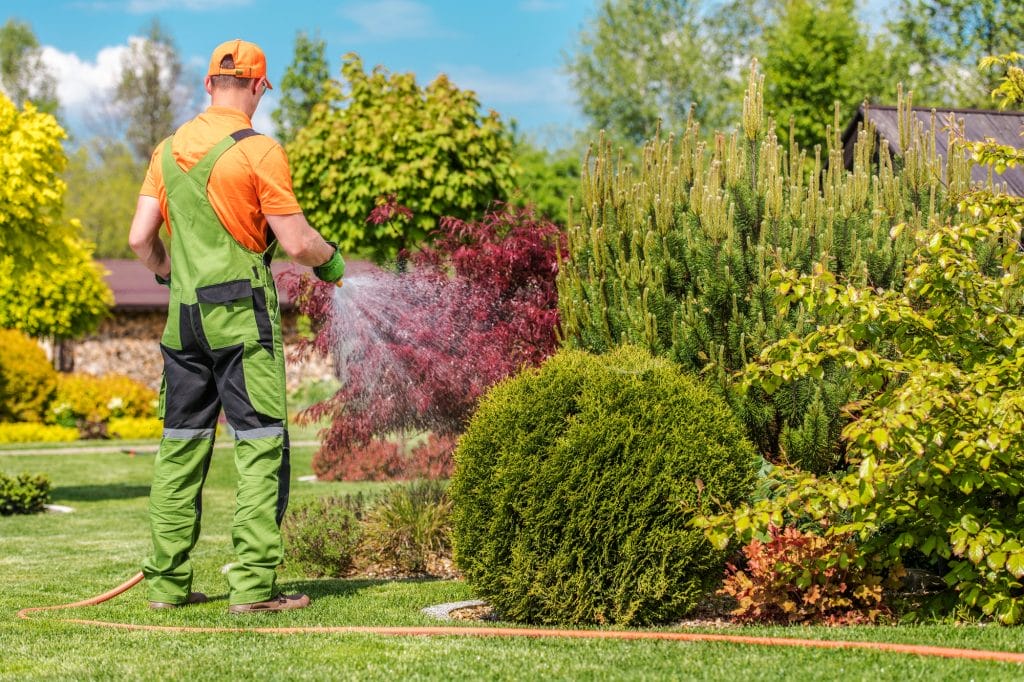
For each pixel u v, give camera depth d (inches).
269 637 176.4
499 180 581.6
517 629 180.9
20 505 435.8
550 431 193.2
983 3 1003.9
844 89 1056.2
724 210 226.2
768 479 216.7
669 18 1466.5
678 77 1432.1
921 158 235.6
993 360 187.3
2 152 442.3
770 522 187.9
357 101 588.1
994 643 161.5
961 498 197.2
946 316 194.2
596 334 238.5
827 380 221.1
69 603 223.6
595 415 192.2
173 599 209.8
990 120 346.6
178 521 208.2
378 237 573.9
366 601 217.5
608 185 246.7
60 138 462.9
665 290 233.9
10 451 764.0
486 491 195.2
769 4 1440.7
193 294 198.1
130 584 220.7
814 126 1052.5
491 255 282.4
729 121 1379.2
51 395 938.7
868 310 181.9
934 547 191.8
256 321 198.5
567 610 189.5
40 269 472.7
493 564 194.1
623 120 1472.7
